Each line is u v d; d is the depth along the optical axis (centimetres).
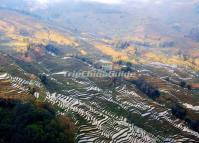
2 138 18025
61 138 17862
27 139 17475
